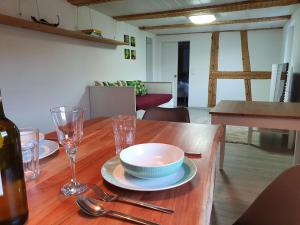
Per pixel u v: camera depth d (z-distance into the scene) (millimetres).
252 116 2047
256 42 6512
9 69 2777
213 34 6816
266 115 2002
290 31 5297
